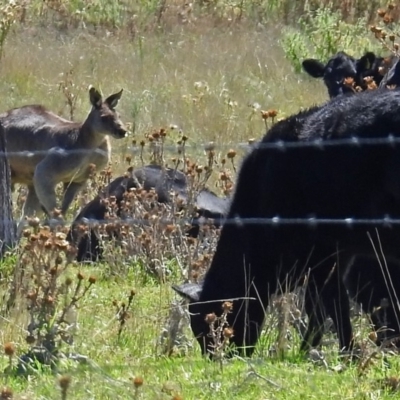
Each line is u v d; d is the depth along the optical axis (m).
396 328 26.27
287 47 65.81
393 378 21.14
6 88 62.19
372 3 78.38
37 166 47.41
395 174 23.50
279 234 25.66
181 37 72.94
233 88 60.84
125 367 23.19
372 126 23.80
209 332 25.25
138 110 55.78
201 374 22.55
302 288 25.83
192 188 34.38
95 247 36.25
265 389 21.19
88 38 72.50
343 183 24.33
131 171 36.50
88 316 27.83
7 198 36.25
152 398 20.61
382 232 24.27
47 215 46.69
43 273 27.56
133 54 68.31
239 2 81.44
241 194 26.23
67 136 47.75
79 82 62.75
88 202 42.22
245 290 26.11
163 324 26.67
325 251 25.45
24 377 22.30
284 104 58.88
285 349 25.08
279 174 25.30
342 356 24.16
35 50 68.44
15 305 27.69
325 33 68.69
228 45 70.06
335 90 43.06
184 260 33.00
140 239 34.22
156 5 79.00
